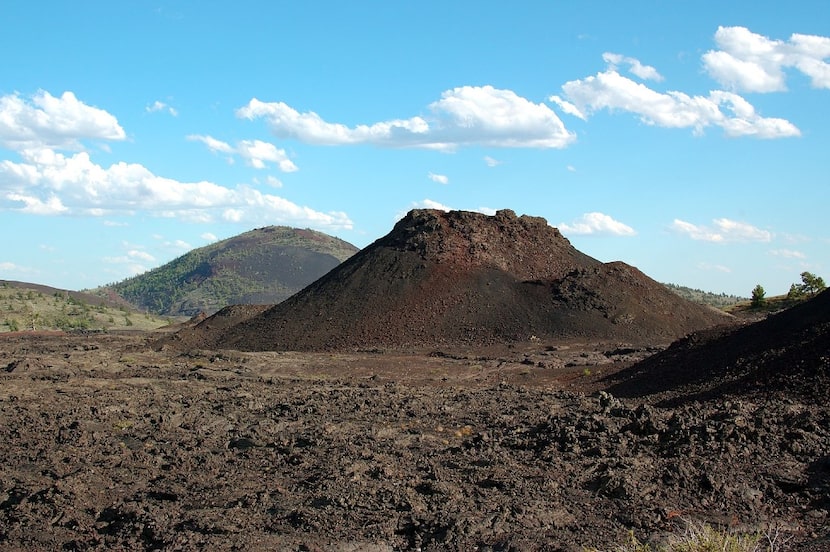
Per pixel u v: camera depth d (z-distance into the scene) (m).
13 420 32.44
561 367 62.69
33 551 17.41
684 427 23.80
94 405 37.25
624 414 27.75
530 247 108.56
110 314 190.25
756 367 35.06
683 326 89.88
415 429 30.69
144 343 95.94
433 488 20.39
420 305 91.12
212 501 20.36
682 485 19.58
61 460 25.19
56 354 70.69
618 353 70.56
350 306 92.25
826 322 35.94
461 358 71.31
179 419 33.25
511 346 79.50
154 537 17.70
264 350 84.38
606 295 91.94
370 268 99.94
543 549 15.98
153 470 24.11
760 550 14.57
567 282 94.56
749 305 124.31
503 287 95.06
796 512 17.59
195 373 54.97
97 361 63.12
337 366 65.12
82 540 17.92
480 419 33.22
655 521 17.27
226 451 26.94
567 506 18.84
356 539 17.06
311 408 36.50
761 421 23.84
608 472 20.52
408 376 58.75
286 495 20.73
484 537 16.89
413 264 98.88
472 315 89.31
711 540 13.88
